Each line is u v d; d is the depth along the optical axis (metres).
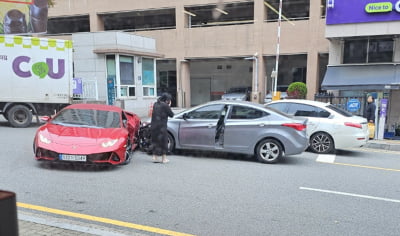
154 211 4.75
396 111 15.63
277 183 6.36
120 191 5.58
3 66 12.59
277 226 4.35
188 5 24.23
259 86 23.34
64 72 13.23
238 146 8.34
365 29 15.37
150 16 27.98
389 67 15.94
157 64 29.41
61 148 6.49
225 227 4.28
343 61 17.33
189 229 4.20
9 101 12.77
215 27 23.97
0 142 9.59
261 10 22.83
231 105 8.55
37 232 3.76
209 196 5.46
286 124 8.08
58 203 4.94
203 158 8.60
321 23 21.28
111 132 7.22
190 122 8.63
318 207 5.09
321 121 9.76
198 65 29.72
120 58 16.95
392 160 9.19
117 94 16.78
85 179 6.22
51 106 13.55
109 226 4.20
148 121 9.48
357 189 6.12
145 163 7.73
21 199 5.04
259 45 23.03
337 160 8.88
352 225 4.45
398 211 5.02
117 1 25.62
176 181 6.28
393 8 14.77
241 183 6.29
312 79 21.69
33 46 12.80
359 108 12.73
